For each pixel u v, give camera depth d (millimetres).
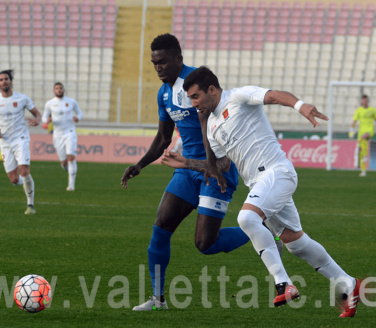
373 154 63094
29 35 93000
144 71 89688
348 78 90438
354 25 96625
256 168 12492
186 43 95000
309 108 10711
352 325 11844
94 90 80688
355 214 29938
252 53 93875
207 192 14125
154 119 79500
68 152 39250
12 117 28438
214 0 105562
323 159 64875
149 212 29688
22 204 32094
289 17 97438
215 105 12562
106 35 94312
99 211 29781
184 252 19609
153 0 102000
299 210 31391
